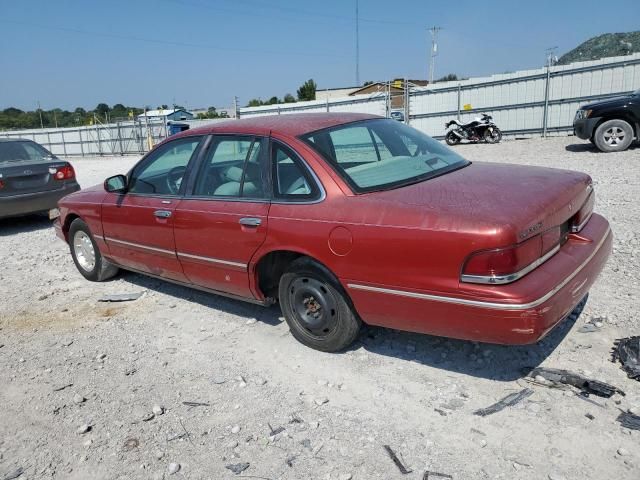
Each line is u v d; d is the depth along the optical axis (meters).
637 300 4.29
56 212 6.44
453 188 3.46
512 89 19.98
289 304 4.04
